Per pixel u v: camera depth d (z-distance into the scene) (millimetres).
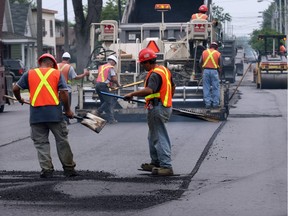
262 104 33781
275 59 52094
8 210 10734
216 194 12000
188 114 14680
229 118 25766
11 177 13609
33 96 13492
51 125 13539
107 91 23297
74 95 46094
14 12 89250
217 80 24000
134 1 29266
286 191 12234
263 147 17750
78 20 60844
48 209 10797
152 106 13562
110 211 10680
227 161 15531
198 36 25516
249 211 10773
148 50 13547
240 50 86938
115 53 25359
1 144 19188
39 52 53094
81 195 11805
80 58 61062
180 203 11289
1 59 32781
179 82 24844
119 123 24141
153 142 13883
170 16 29625
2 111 32906
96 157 16375
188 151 17078
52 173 13617
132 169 14594
